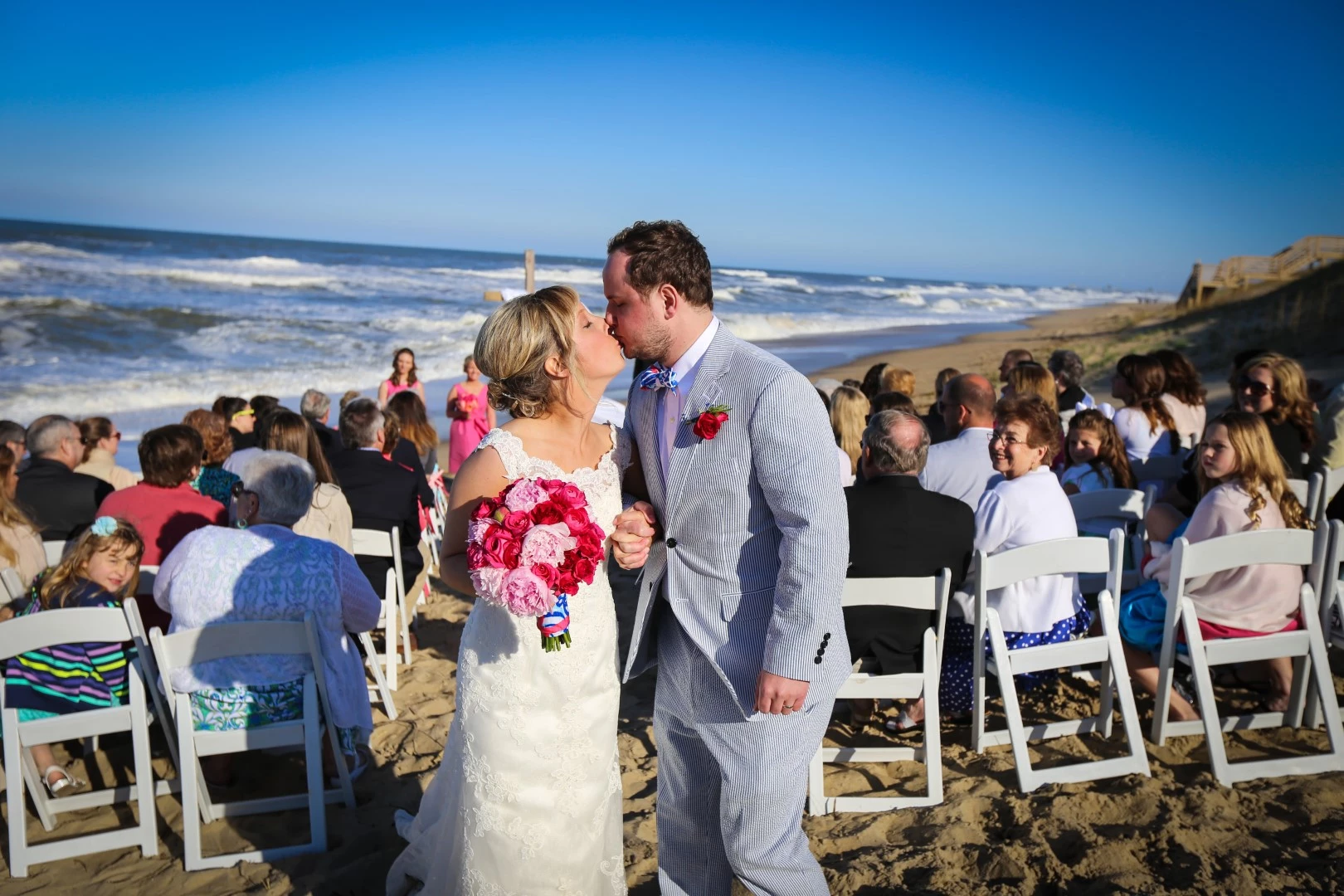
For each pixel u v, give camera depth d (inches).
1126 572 179.0
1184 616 137.9
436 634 228.5
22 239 1905.8
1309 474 203.9
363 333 953.5
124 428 520.4
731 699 92.1
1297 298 970.7
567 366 92.3
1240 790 128.2
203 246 2258.9
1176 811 122.8
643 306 91.2
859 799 133.3
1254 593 142.9
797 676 85.2
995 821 127.1
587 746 96.2
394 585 192.7
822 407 89.3
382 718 175.6
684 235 91.8
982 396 184.4
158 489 166.1
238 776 152.7
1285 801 125.0
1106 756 144.3
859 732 160.2
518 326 90.7
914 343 1295.5
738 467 88.9
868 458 145.8
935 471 182.1
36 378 628.1
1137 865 111.6
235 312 1016.9
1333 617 159.2
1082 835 118.8
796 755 91.8
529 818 94.2
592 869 98.5
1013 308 2736.2
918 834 123.9
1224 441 146.3
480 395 380.2
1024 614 149.6
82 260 1405.0
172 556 137.9
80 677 138.2
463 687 95.7
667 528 93.6
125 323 876.0
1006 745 151.3
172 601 135.9
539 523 85.6
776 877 91.9
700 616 92.5
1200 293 1386.6
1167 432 235.9
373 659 175.5
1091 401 295.9
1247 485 145.3
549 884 95.5
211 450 224.1
